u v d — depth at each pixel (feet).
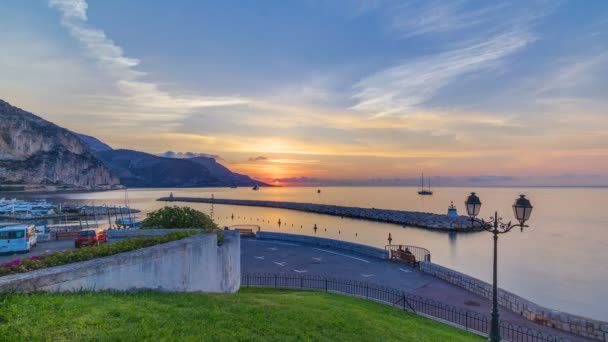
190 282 38.24
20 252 66.49
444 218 245.04
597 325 39.91
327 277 63.46
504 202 476.95
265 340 23.35
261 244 96.32
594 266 132.36
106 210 291.58
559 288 106.63
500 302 51.11
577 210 368.48
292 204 366.02
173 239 40.93
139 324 22.09
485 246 170.50
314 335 26.30
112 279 29.19
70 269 26.27
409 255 74.49
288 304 34.81
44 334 18.85
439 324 41.68
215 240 44.65
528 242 181.88
